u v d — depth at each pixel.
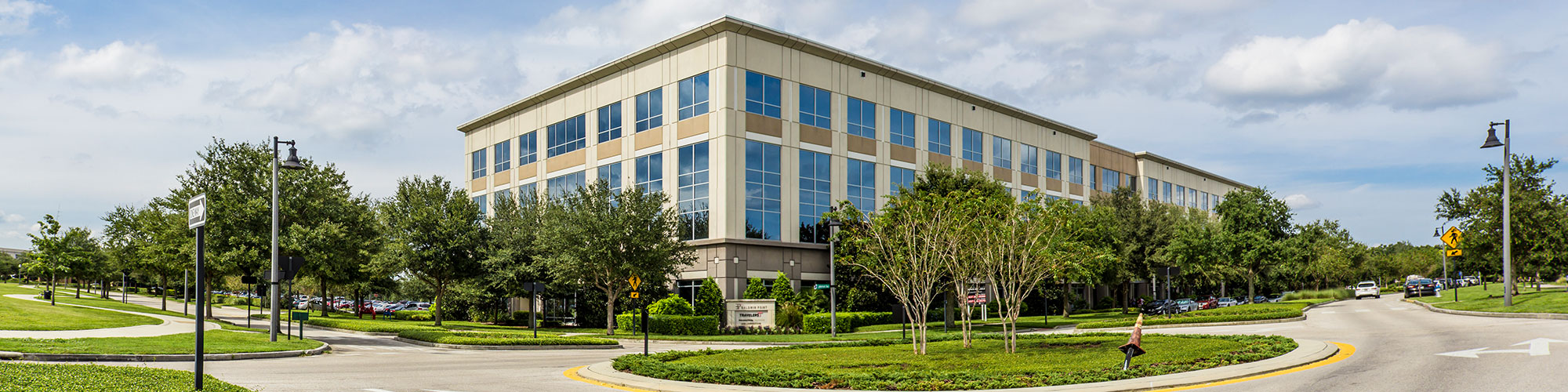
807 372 14.32
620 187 46.44
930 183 40.00
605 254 35.41
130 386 11.21
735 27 41.53
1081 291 63.97
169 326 31.70
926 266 19.00
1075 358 16.17
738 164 41.12
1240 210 51.66
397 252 40.66
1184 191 82.12
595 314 43.00
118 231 50.25
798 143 44.00
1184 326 31.86
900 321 41.72
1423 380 12.23
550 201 44.09
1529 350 15.22
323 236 29.64
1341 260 68.81
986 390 12.68
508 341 27.59
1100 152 69.06
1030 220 19.78
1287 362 14.41
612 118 47.62
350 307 82.75
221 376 16.11
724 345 30.38
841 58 46.41
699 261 41.88
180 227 33.75
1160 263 47.38
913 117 50.53
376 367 18.81
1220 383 12.68
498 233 43.81
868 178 47.34
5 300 44.06
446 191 43.12
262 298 56.75
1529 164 36.84
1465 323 24.39
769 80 43.06
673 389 13.60
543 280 42.78
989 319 46.25
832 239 33.22
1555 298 30.52
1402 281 97.06
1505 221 29.98
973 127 54.78
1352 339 20.09
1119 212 50.38
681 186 42.94
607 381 15.02
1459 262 38.34
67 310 39.12
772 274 42.34
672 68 44.06
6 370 12.74
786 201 43.16
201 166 30.59
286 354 22.06
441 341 27.77
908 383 13.32
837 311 40.56
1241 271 51.03
